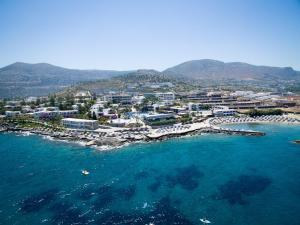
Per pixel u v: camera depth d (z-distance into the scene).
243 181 88.81
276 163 106.00
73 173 99.12
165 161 112.19
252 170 98.81
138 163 110.12
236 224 64.06
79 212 70.56
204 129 171.88
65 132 169.62
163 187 85.62
